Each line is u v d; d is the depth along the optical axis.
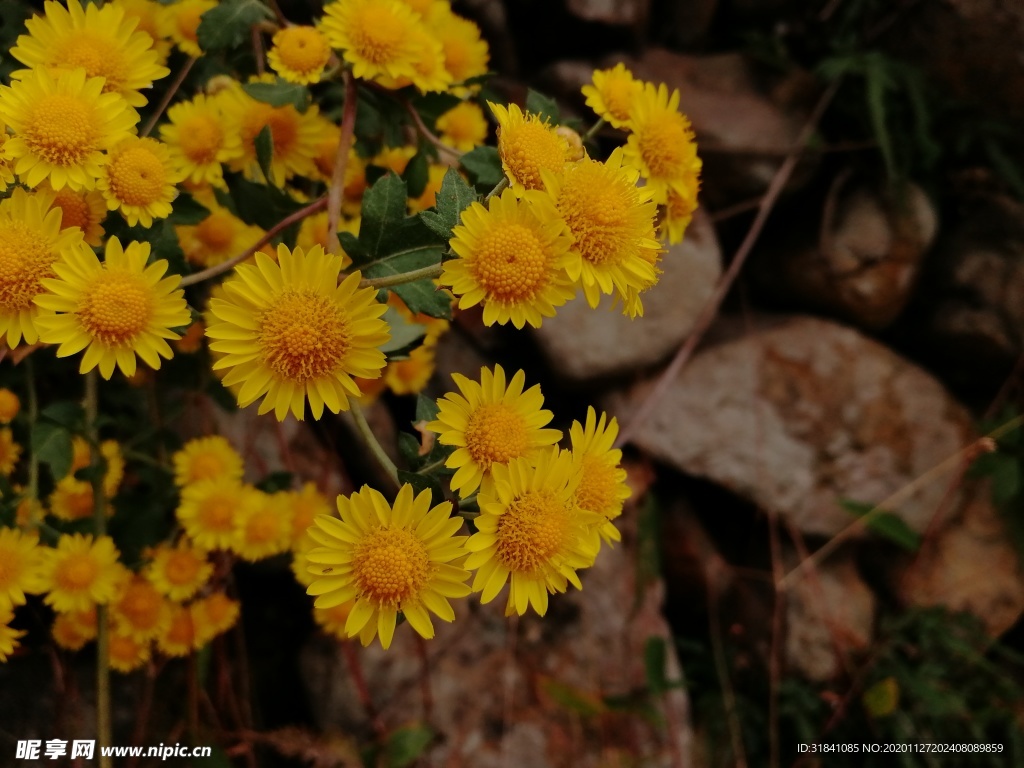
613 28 0.42
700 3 0.44
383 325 0.24
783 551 0.43
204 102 0.29
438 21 0.31
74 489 0.31
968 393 0.46
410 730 0.35
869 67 0.41
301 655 0.37
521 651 0.38
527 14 0.42
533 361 0.42
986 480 0.45
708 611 0.43
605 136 0.41
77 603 0.29
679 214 0.29
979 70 0.41
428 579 0.24
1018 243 0.43
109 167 0.25
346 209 0.32
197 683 0.33
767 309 0.46
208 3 0.30
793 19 0.44
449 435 0.24
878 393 0.44
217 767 0.33
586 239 0.24
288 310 0.23
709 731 0.41
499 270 0.23
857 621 0.42
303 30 0.28
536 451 0.25
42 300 0.24
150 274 0.25
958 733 0.42
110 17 0.26
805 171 0.43
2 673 0.34
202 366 0.33
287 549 0.33
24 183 0.25
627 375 0.42
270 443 0.37
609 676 0.38
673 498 0.43
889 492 0.43
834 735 0.41
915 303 0.46
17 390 0.33
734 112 0.42
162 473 0.33
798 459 0.42
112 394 0.33
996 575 0.44
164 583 0.31
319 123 0.30
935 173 0.44
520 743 0.36
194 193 0.30
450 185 0.24
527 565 0.24
